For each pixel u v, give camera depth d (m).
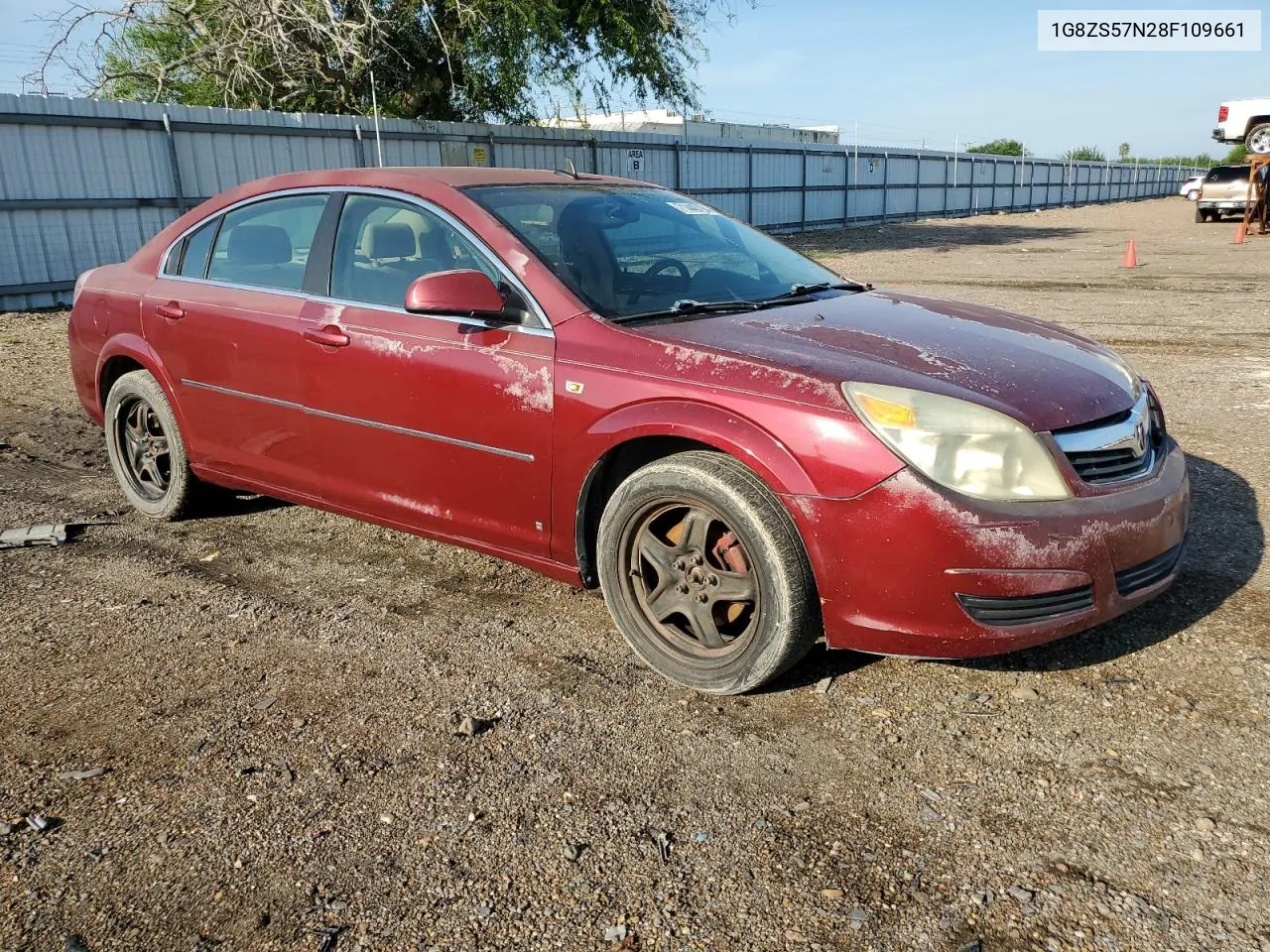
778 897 2.17
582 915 2.12
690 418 2.90
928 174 38.69
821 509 2.71
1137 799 2.48
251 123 15.98
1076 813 2.43
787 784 2.58
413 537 4.53
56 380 8.55
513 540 3.46
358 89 19.78
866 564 2.69
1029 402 2.80
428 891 2.20
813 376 2.80
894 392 2.72
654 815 2.46
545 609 3.71
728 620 3.04
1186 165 79.31
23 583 4.01
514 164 20.92
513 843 2.36
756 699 3.02
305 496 4.13
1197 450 5.59
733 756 2.71
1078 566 2.71
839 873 2.24
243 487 4.39
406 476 3.69
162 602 3.82
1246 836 2.33
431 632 3.53
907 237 27.89
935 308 3.72
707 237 4.02
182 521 4.81
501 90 19.83
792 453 2.75
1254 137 23.69
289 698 3.06
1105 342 9.31
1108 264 17.91
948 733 2.81
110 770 2.68
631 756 2.72
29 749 2.78
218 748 2.78
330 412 3.84
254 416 4.15
